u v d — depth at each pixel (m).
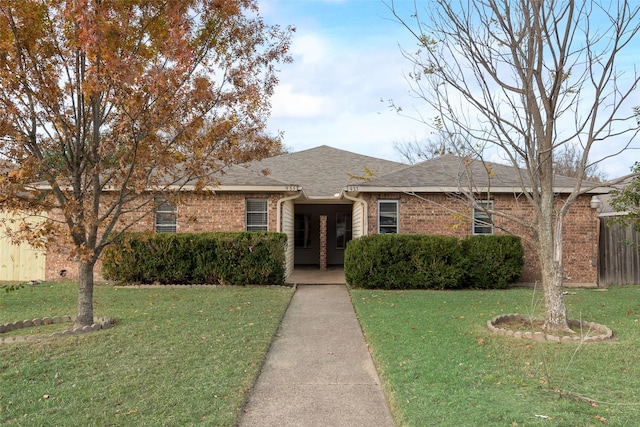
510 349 5.62
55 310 8.42
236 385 4.43
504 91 6.95
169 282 11.88
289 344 6.22
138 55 6.57
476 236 11.84
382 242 11.43
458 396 4.08
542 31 6.54
